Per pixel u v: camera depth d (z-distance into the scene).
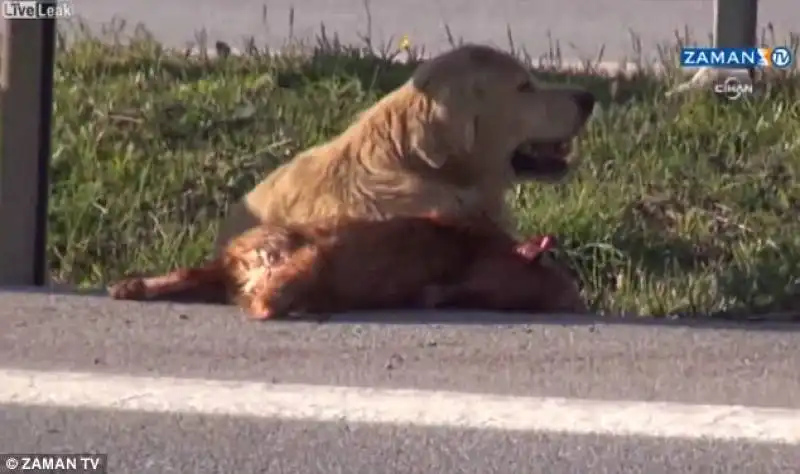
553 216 17.28
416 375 12.09
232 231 15.02
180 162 18.30
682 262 16.89
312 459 10.62
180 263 16.64
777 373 12.31
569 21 28.31
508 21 28.38
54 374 12.00
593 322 13.65
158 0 29.72
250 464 10.54
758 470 10.52
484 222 14.36
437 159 14.39
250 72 20.94
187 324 13.25
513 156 14.86
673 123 19.25
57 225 17.25
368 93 20.14
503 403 11.55
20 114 14.57
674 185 18.06
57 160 18.25
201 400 11.55
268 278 13.52
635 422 11.24
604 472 10.46
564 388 11.88
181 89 19.98
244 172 18.16
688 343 13.03
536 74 21.20
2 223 14.62
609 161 18.56
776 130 19.02
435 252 14.05
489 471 10.45
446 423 11.19
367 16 28.27
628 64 22.20
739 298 15.35
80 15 26.83
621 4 29.86
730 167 18.45
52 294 14.10
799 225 17.31
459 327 13.35
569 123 14.53
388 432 11.05
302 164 14.70
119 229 17.30
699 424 11.23
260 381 11.92
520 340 12.98
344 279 13.69
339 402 11.54
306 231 13.90
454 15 28.89
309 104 19.73
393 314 13.80
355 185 14.35
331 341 12.86
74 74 20.55
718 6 20.02
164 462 10.55
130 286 13.95
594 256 16.77
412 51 22.36
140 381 11.89
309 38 24.31
